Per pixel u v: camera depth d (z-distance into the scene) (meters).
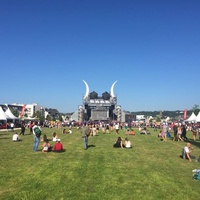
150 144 32.47
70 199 10.63
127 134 49.25
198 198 11.21
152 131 65.56
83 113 130.50
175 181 13.72
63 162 18.34
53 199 10.60
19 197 10.77
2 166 16.84
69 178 13.84
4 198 10.65
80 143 32.31
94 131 45.75
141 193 11.59
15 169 15.93
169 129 68.25
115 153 23.55
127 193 11.55
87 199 10.68
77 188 12.10
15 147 27.25
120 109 132.62
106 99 132.75
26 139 36.75
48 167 16.56
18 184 12.62
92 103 130.00
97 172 15.30
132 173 15.23
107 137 42.78
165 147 29.28
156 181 13.59
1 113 61.75
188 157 20.27
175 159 20.86
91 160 19.38
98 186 12.48
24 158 20.02
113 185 12.70
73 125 87.19
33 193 11.29
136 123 105.00
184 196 11.38
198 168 17.30
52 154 22.25
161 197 11.14
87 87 133.25
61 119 197.38
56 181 13.21
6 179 13.53
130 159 20.31
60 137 41.97
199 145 32.16
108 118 128.12
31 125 49.16
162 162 19.33
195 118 70.00
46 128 76.00
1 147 27.20
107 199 10.73
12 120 70.69
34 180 13.37
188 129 72.12
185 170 16.59
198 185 13.16
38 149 25.52
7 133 49.88
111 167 16.84
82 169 16.06
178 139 38.12
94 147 28.00
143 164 18.27
